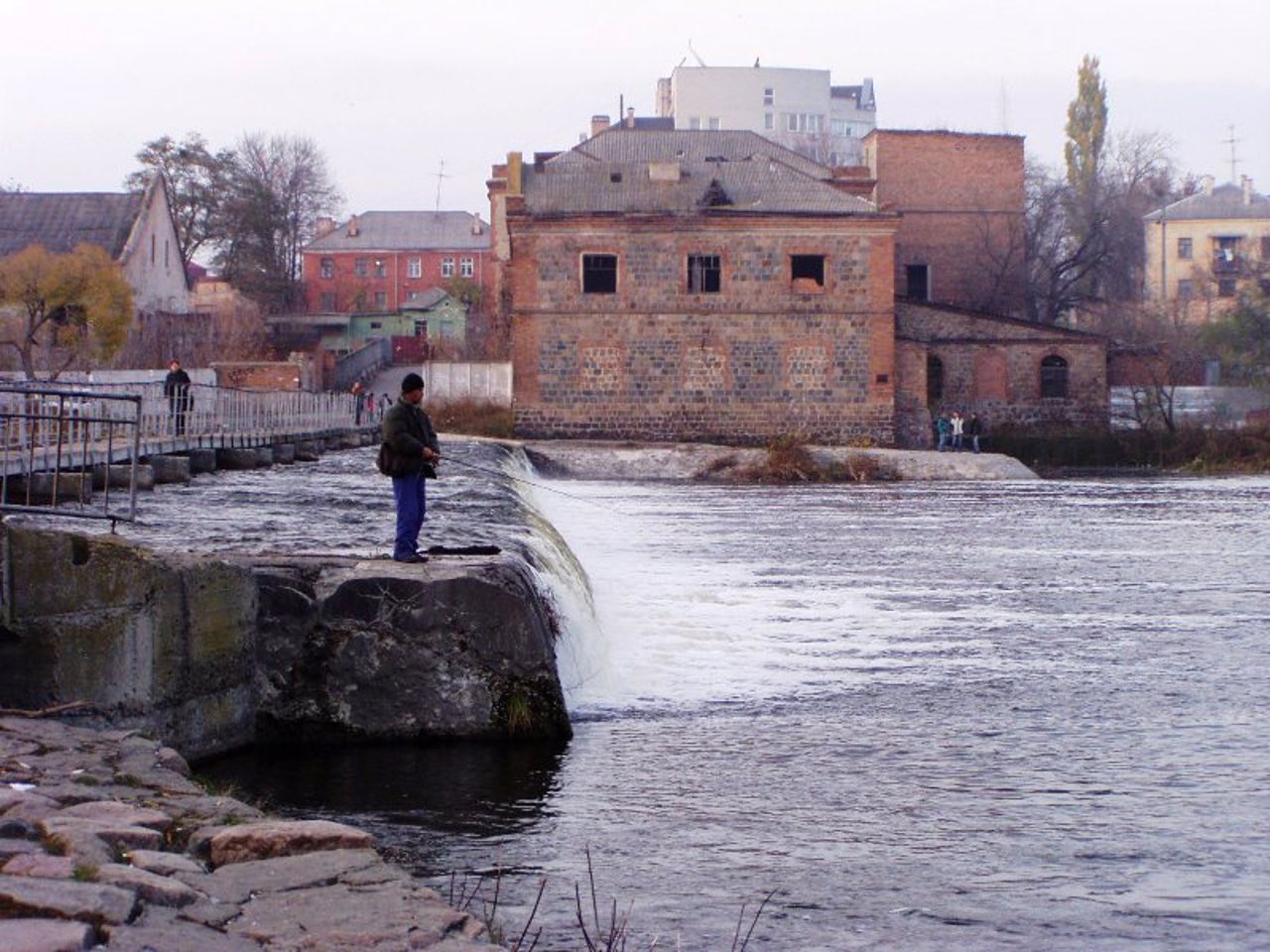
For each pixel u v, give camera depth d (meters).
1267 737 15.83
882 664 19.94
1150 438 69.06
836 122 144.38
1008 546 34.75
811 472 60.12
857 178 76.75
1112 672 19.41
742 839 11.95
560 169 68.00
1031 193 99.50
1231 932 9.83
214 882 7.80
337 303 126.06
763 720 16.56
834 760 14.71
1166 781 13.95
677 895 10.48
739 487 56.16
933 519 42.34
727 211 65.38
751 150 77.31
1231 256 113.19
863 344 66.25
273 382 61.75
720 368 66.12
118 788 9.45
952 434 67.44
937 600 25.83
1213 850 11.72
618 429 66.25
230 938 6.97
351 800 12.91
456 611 14.89
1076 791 13.57
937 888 10.73
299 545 18.30
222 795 10.60
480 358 87.50
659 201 66.56
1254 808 12.99
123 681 12.60
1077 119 118.12
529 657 15.09
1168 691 18.22
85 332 57.47
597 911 10.05
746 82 135.62
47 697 12.23
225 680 14.02
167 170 111.94
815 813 12.76
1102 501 49.47
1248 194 116.69
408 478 15.76
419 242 126.44
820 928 9.80
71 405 26.66
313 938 7.05
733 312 65.88
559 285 65.81
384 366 96.88
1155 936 9.73
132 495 15.14
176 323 75.56
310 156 131.00
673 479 60.25
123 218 73.81
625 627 22.42
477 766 14.16
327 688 14.70
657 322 65.94
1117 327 91.00
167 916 7.12
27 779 9.40
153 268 76.75
